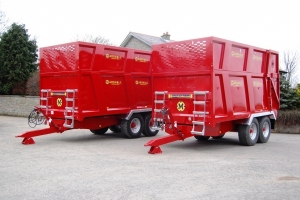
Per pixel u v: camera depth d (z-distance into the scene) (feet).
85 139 43.21
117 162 28.63
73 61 38.47
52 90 41.50
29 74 83.76
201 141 41.73
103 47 40.42
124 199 19.10
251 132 38.81
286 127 54.08
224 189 20.95
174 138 33.96
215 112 32.27
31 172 25.20
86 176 24.00
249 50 37.17
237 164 28.02
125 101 43.50
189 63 33.42
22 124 60.80
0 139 42.19
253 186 21.62
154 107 36.63
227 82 33.78
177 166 27.17
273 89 42.70
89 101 39.22
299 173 25.09
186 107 33.88
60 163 28.25
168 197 19.43
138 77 45.01
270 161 29.35
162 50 35.76
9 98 80.64
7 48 82.84
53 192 20.38
